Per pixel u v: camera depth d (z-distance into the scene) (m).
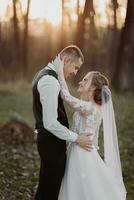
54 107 4.86
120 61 24.42
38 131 5.06
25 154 10.12
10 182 7.60
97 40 28.39
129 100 19.59
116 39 32.16
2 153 10.05
